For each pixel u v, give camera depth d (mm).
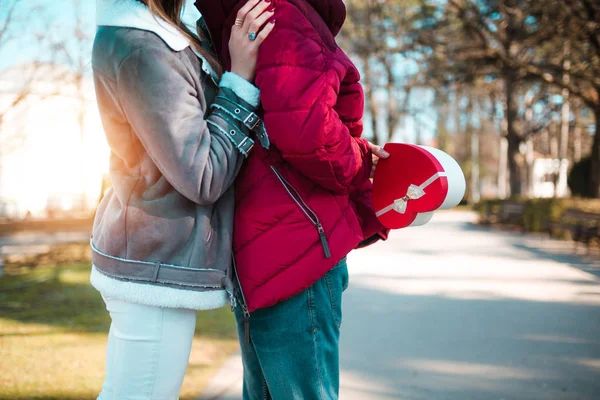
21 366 3699
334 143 1303
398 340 4715
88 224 16188
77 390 3217
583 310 5809
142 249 1296
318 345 1486
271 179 1414
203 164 1248
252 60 1357
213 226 1370
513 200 18781
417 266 9258
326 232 1422
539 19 14352
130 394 1340
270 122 1304
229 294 1374
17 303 6082
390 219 1591
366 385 3625
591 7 12750
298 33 1314
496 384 3641
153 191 1300
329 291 1537
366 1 19953
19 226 15250
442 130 41594
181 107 1240
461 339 4734
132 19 1255
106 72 1264
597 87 15062
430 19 16594
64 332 4746
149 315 1328
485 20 15461
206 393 3312
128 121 1271
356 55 21266
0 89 9133
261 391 1650
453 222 21984
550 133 34562
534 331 4973
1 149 9953
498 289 7059
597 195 18500
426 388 3562
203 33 1572
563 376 3787
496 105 26719
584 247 11875
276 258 1395
